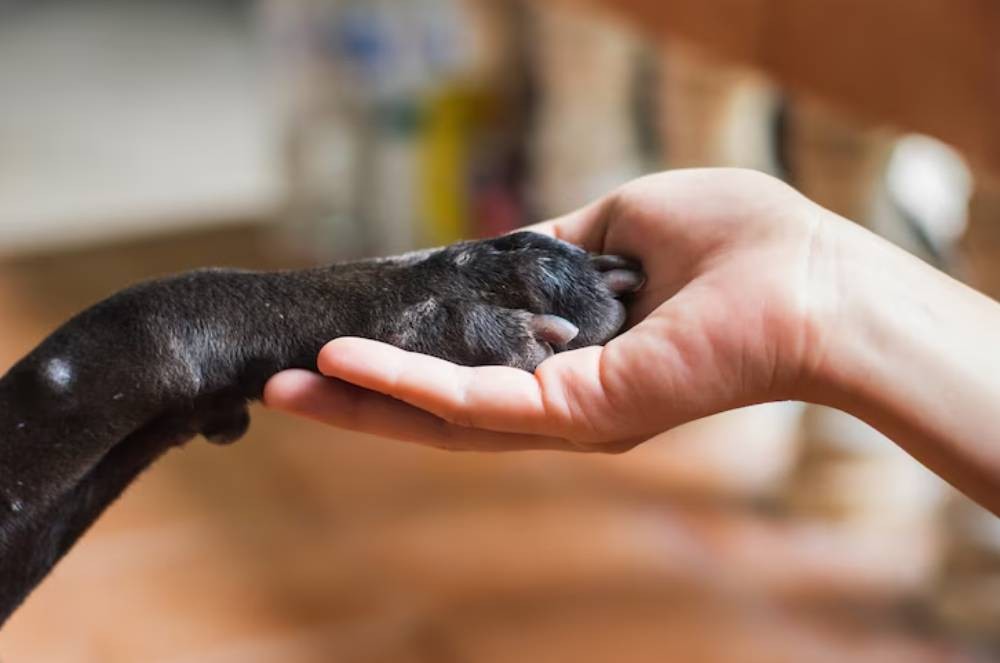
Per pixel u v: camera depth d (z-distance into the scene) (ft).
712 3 3.07
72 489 2.25
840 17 2.86
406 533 3.45
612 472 3.80
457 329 2.23
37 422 2.21
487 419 2.21
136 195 5.82
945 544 3.22
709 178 2.34
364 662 3.06
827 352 2.21
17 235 5.36
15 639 3.10
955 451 2.18
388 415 2.28
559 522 3.52
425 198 5.00
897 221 3.69
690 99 3.86
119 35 8.45
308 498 3.61
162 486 3.65
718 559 3.39
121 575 3.27
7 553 2.22
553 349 2.24
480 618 3.18
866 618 3.23
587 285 2.25
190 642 3.10
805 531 3.55
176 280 2.29
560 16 4.40
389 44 4.92
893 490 3.63
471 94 5.01
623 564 3.34
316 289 2.28
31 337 4.43
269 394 2.25
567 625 3.17
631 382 2.22
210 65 7.86
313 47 4.98
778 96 3.53
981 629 3.20
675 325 2.23
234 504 3.57
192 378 2.24
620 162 4.74
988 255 3.04
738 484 3.76
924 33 2.75
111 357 2.23
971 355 2.19
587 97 4.56
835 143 3.29
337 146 5.07
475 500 3.62
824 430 3.54
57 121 6.80
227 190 5.90
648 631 3.16
